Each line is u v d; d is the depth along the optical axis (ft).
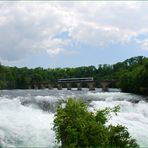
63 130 69.31
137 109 161.58
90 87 419.33
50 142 93.56
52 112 132.87
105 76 652.48
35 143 92.38
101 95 231.50
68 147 67.10
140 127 127.34
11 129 98.17
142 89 313.12
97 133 69.10
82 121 68.69
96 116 72.43
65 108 70.59
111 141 74.64
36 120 110.11
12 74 572.92
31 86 554.05
